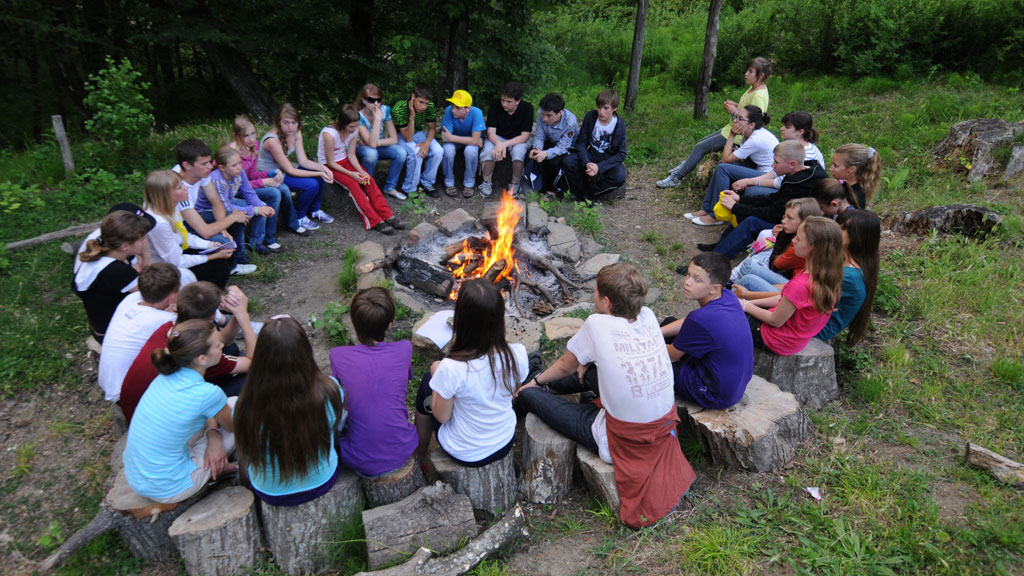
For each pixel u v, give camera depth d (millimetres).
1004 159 7090
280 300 5324
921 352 4602
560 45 13648
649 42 13586
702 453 3834
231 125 9383
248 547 3205
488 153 7340
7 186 6234
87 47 12977
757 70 7492
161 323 3613
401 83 12281
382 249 5836
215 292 3369
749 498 3520
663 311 5336
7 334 4586
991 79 9789
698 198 7602
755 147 6664
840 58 10930
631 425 3330
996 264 5488
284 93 15250
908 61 10328
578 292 5598
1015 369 4246
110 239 3871
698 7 15836
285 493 3111
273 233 5984
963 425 3934
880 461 3678
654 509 3344
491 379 3295
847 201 5020
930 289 5172
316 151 7598
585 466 3535
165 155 7641
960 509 3316
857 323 4340
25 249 5516
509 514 3385
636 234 6824
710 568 3094
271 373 2887
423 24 10445
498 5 9969
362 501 3447
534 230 6215
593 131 7262
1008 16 9820
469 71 10773
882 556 3084
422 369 4496
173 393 2971
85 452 3885
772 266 5000
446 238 6164
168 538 3291
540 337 4652
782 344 4082
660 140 9430
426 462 3773
